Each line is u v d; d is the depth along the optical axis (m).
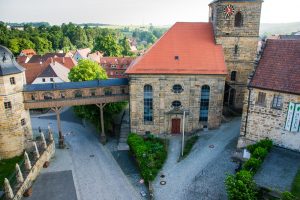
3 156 43.44
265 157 33.50
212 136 45.41
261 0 45.81
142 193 33.69
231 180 27.41
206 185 33.69
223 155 39.69
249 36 48.06
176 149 42.59
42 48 156.62
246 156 36.59
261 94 36.59
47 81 76.62
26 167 35.75
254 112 37.69
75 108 56.16
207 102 46.09
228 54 49.41
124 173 38.59
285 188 27.30
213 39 47.72
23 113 44.31
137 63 44.12
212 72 43.47
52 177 38.03
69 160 42.75
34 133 54.97
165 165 38.44
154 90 44.75
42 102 44.69
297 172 30.09
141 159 38.12
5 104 41.47
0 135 42.41
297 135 34.59
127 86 46.88
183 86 44.66
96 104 46.72
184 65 43.97
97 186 35.75
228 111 53.16
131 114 46.31
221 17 46.62
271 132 36.84
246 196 25.47
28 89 43.88
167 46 45.69
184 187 33.66
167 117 46.59
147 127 47.25
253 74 37.50
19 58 110.62
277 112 35.53
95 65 57.28
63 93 45.22
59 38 182.12
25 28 196.62
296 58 35.62
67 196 33.88
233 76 51.50
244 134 39.56
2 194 31.70
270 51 38.28
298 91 33.09
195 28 48.50
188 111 46.28
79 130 55.75
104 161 42.19
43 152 40.59
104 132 49.88
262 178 29.09
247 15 46.78
